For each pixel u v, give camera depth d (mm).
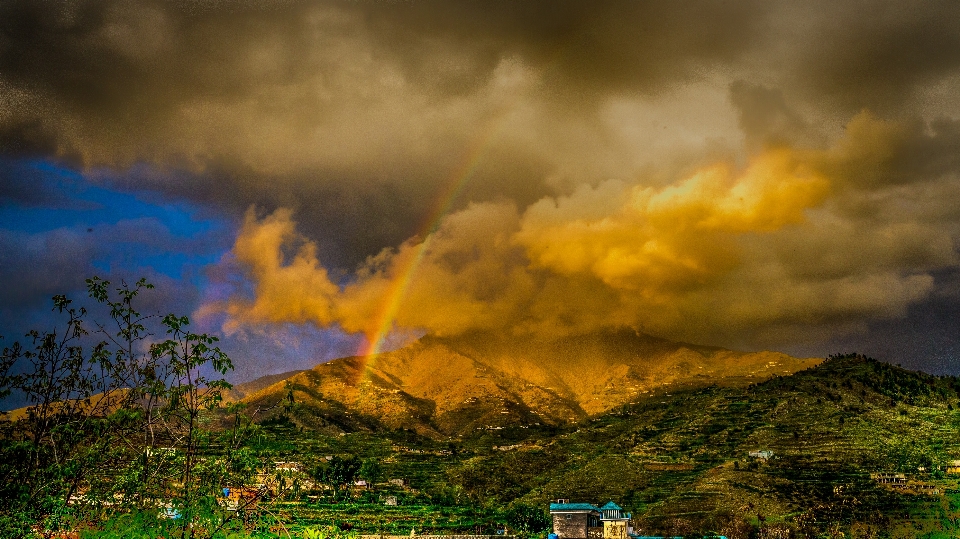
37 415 35875
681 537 188750
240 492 35281
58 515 33875
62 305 36750
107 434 35312
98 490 35062
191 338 35094
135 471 34344
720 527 196375
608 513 185625
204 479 34594
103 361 35656
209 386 35062
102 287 36094
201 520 34125
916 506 195250
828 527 185250
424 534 186750
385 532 180125
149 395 34844
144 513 34594
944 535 173875
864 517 189875
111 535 34406
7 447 34531
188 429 34750
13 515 33875
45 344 36094
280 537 36281
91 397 36312
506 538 186875
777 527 189625
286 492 36031
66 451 35594
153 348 34625
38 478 35188
